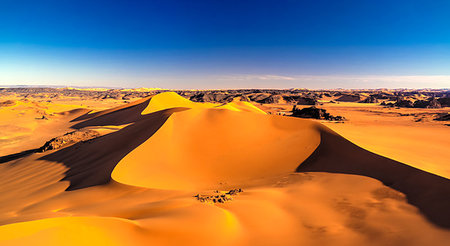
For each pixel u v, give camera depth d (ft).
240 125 95.86
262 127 94.68
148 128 103.09
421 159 69.21
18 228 19.86
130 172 63.93
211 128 93.56
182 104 273.95
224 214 32.58
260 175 63.62
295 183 52.65
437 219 32.60
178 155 76.02
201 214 31.37
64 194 57.88
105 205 41.98
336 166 61.62
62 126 261.65
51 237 19.92
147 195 47.75
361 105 549.95
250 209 36.73
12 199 63.10
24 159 112.68
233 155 76.18
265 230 30.17
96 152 97.30
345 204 39.68
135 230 24.45
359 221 33.40
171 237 24.90
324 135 81.10
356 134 129.29
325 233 29.96
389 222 32.71
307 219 34.14
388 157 59.06
